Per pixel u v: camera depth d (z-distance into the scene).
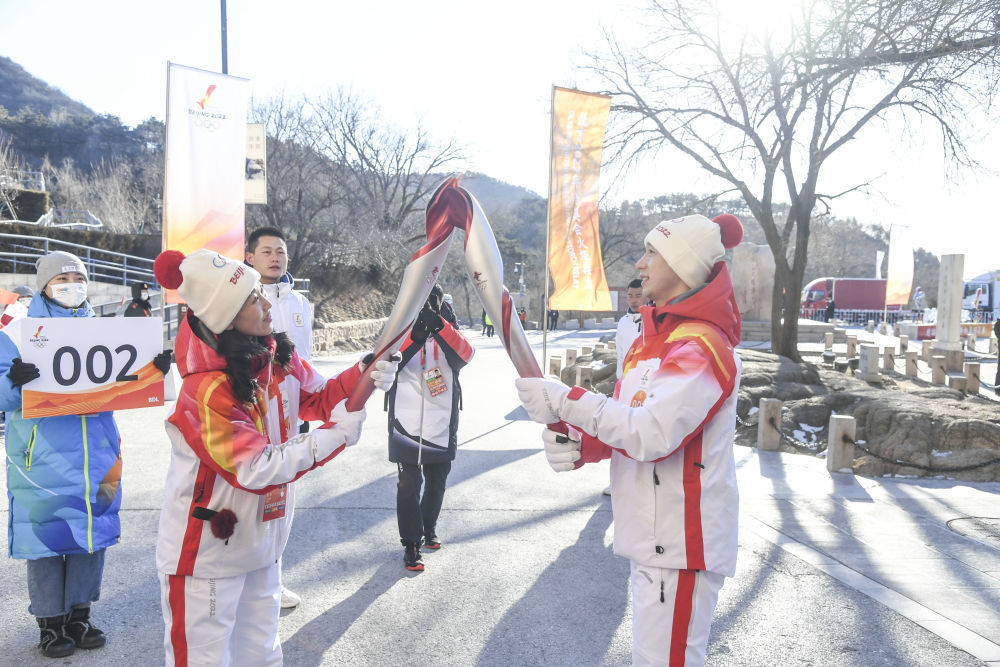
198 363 2.21
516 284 51.31
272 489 2.27
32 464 3.18
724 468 2.21
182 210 8.46
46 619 3.25
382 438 8.08
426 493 4.65
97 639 3.29
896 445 7.61
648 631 2.20
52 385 3.16
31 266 19.45
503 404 11.00
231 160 8.60
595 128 9.17
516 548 4.73
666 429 2.04
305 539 4.83
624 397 2.38
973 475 6.96
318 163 34.12
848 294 44.28
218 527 2.20
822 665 3.29
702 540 2.15
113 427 3.42
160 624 3.54
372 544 4.75
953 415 7.83
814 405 9.27
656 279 2.31
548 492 6.06
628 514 2.26
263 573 2.44
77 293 3.50
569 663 3.27
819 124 14.89
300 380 2.60
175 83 8.34
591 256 9.31
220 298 2.16
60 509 3.19
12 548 3.16
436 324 4.39
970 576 4.35
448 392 4.45
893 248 29.95
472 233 2.27
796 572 4.37
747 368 11.63
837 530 5.22
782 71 11.88
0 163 30.28
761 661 3.32
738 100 14.95
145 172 40.03
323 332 23.44
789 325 16.30
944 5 8.00
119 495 3.42
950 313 19.28
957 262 19.12
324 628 3.57
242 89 8.65
